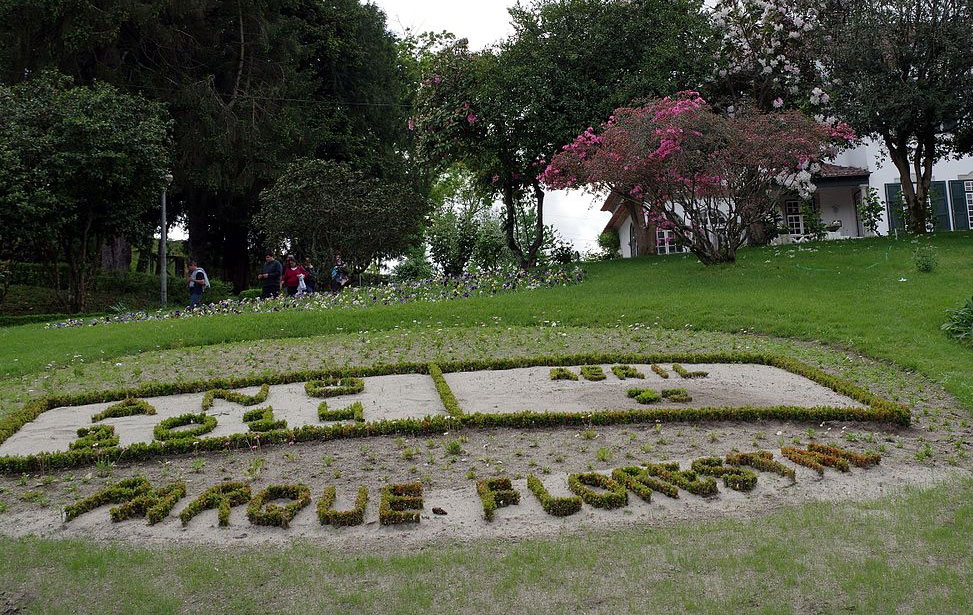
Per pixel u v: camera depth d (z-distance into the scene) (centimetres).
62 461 585
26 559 409
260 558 407
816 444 599
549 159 2033
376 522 467
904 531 424
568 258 2291
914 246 1770
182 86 2456
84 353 1079
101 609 355
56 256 2056
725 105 2142
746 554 397
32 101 1833
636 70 2016
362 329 1268
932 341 982
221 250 3222
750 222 1669
